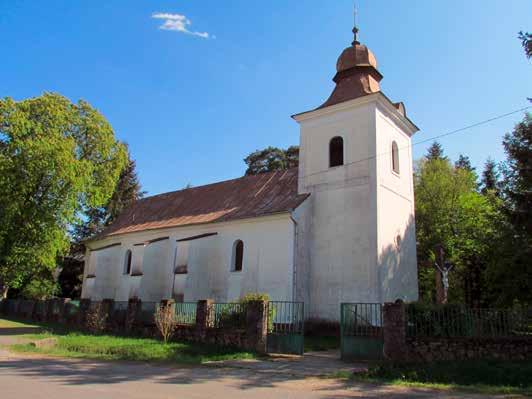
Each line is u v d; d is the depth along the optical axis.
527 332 12.92
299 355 15.47
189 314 18.42
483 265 25.70
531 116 19.98
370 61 25.33
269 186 27.50
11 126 28.02
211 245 25.52
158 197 36.34
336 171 23.59
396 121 25.12
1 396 7.90
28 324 26.67
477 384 10.41
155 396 8.38
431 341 13.30
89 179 30.81
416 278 24.19
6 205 27.95
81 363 13.09
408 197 25.14
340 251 22.23
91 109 31.94
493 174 45.53
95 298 31.00
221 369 12.51
